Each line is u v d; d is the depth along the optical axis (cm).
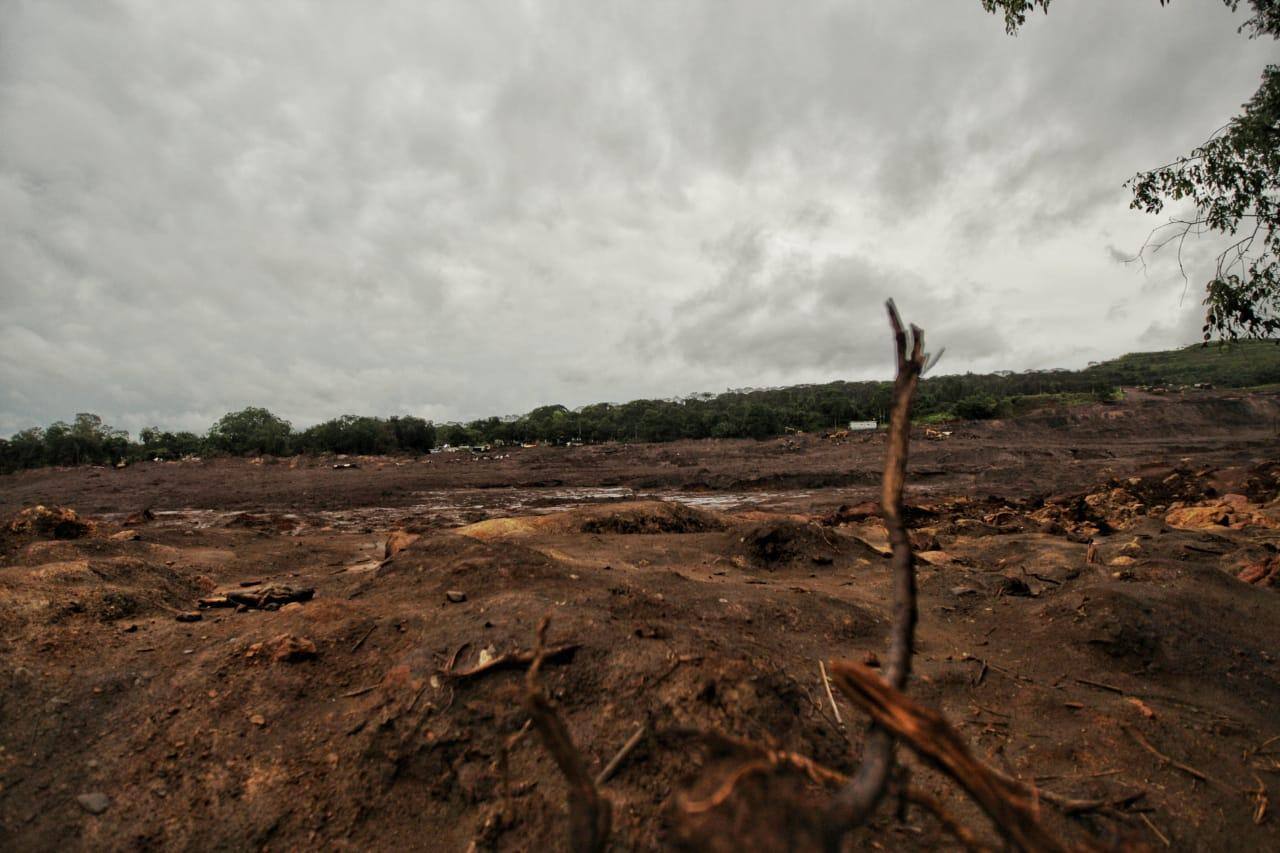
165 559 880
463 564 582
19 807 331
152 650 461
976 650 573
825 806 101
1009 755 407
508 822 309
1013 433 6500
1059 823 342
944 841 311
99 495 3562
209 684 402
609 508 1224
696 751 334
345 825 319
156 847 310
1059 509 1728
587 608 483
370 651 440
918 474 3869
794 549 898
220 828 317
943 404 8825
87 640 479
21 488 4122
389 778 338
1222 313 793
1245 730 442
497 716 362
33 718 388
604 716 358
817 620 593
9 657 438
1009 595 713
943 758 110
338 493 3491
